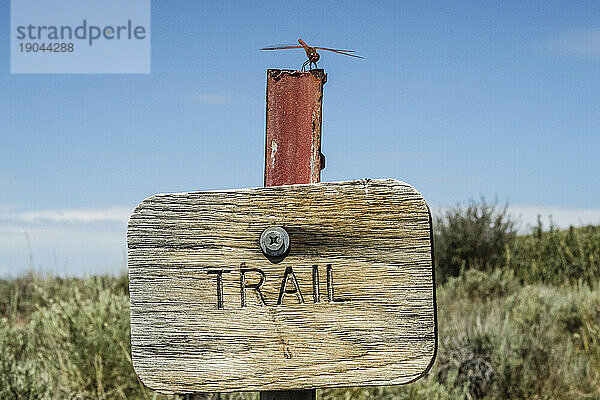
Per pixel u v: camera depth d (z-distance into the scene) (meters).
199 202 1.57
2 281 7.76
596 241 10.75
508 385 4.96
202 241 1.57
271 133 1.70
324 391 3.96
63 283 7.27
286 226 1.55
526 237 11.99
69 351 4.50
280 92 1.71
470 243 11.41
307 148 1.69
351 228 1.54
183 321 1.56
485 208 11.69
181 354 1.56
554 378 5.07
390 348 1.51
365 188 1.54
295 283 1.54
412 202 1.52
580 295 7.19
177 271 1.57
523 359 5.29
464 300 8.05
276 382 1.54
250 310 1.55
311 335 1.53
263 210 1.56
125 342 4.43
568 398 4.86
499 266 11.25
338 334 1.53
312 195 1.55
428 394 4.21
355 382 1.52
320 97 1.71
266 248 1.55
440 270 11.34
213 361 1.55
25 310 7.26
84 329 4.61
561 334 6.20
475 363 5.13
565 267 10.30
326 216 1.54
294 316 1.54
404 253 1.52
